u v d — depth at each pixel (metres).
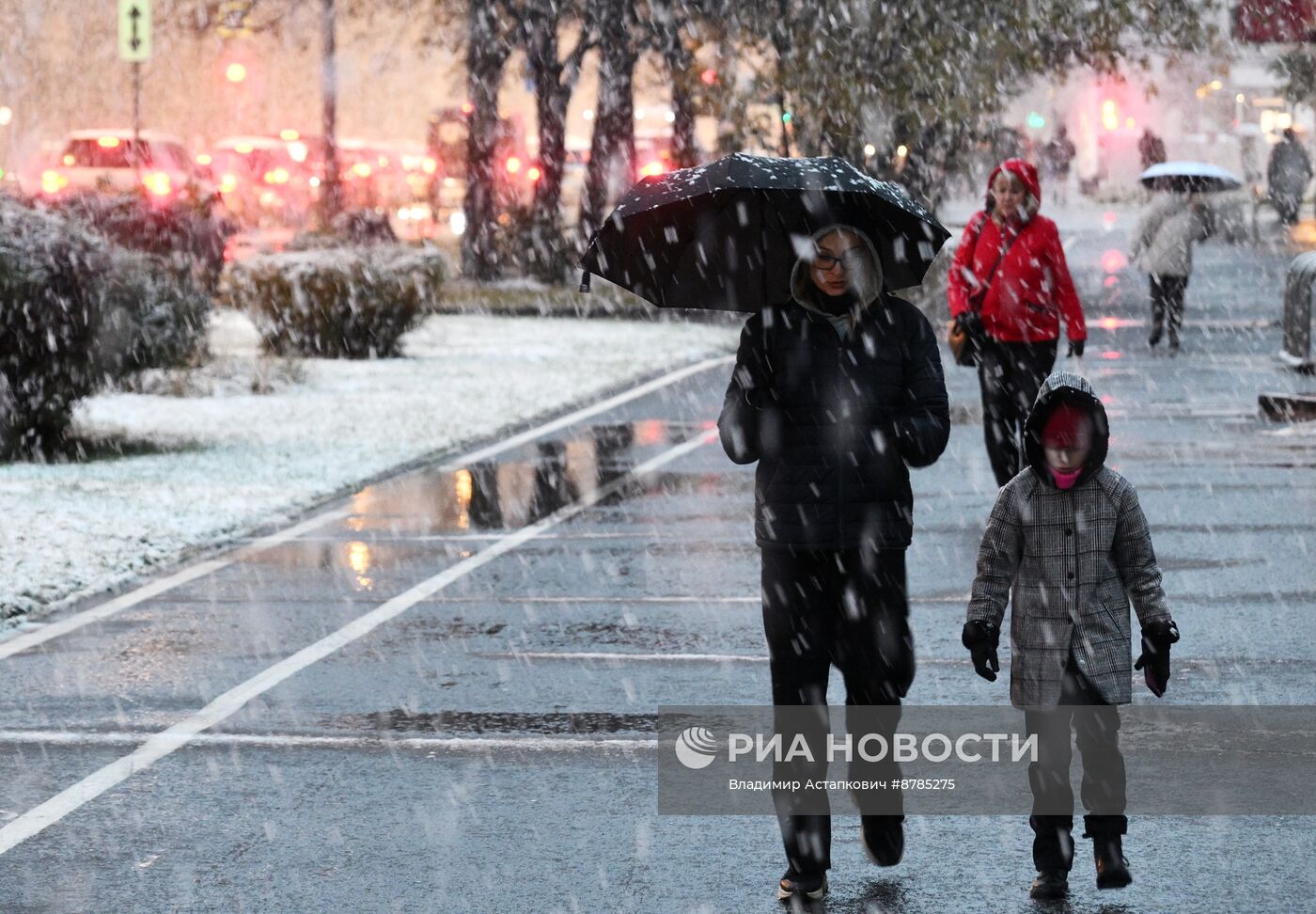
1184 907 10.39
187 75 118.81
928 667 15.85
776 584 10.70
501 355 45.50
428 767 13.20
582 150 116.00
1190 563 19.91
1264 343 44.22
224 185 85.06
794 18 53.66
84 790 12.73
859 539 10.57
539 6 67.50
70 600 18.97
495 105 68.81
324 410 34.50
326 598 19.08
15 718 14.59
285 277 44.06
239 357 41.00
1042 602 10.52
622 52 69.12
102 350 28.66
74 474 26.72
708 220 11.12
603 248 11.11
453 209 107.62
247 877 11.04
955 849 11.45
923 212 10.89
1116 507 10.48
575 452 29.88
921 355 10.77
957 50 52.59
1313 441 29.12
